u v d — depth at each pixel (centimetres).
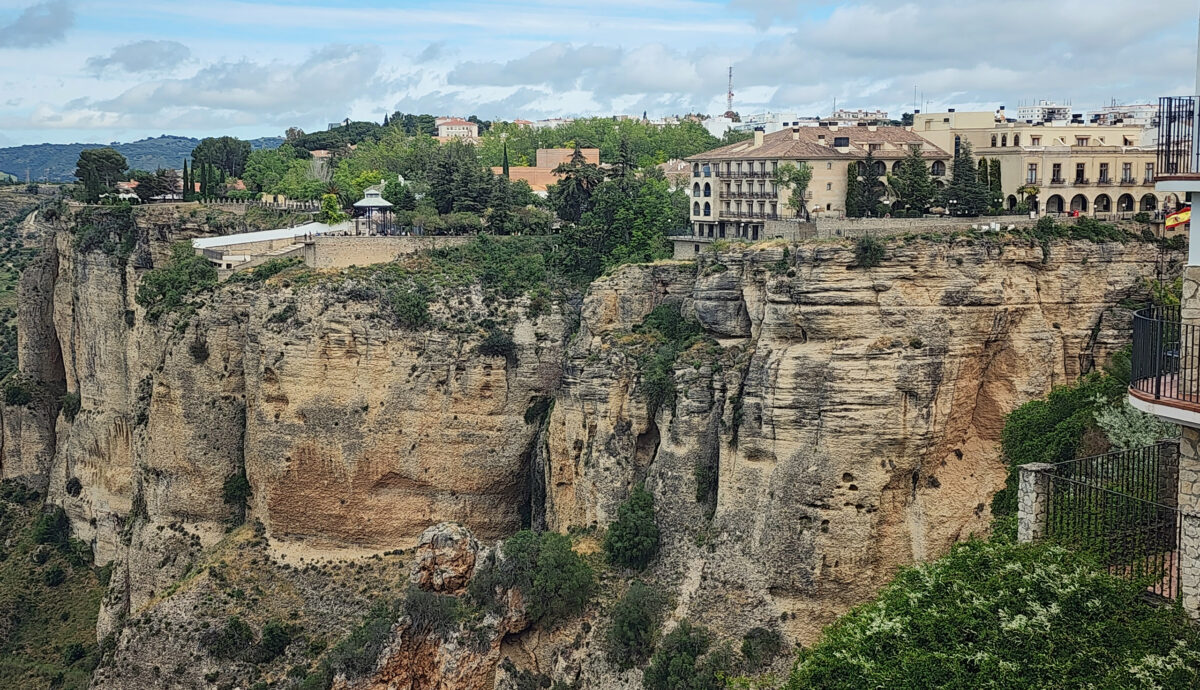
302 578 11719
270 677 10912
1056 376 9331
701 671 8962
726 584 9350
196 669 11100
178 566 12612
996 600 4109
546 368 11950
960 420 9219
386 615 10331
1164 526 4225
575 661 9588
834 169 12731
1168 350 4341
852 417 8925
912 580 4653
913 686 4003
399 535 11969
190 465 12700
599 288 11462
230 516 12694
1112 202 12756
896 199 12200
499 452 11906
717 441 9944
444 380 11831
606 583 9981
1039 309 9350
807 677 4503
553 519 11362
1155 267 9719
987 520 9038
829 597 9019
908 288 8981
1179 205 10906
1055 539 4328
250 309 12312
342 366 11862
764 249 10125
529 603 9800
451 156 19188
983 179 12162
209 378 12688
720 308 10419
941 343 8944
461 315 12050
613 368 10769
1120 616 3897
